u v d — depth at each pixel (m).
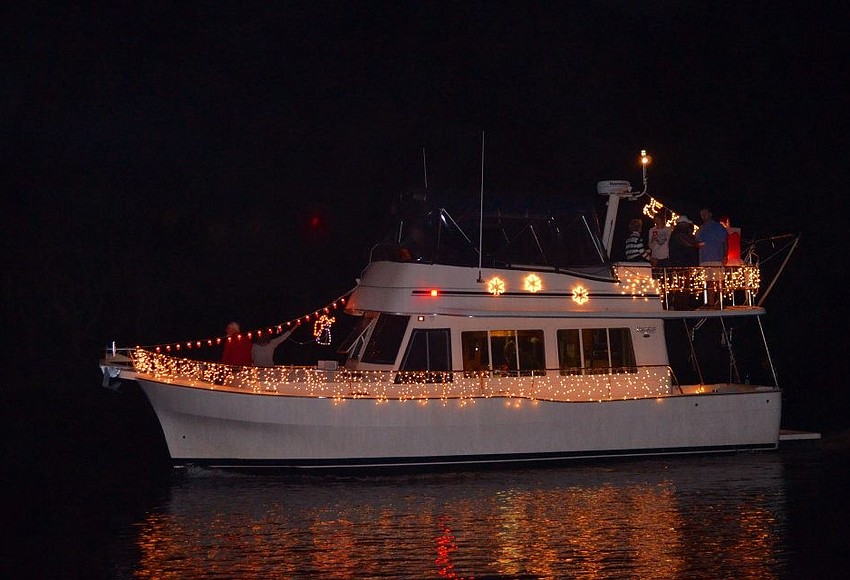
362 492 18.70
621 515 17.23
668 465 20.77
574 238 21.09
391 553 15.15
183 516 17.23
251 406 19.30
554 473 20.14
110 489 19.41
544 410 20.25
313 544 15.61
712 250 21.72
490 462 20.16
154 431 26.78
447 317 20.30
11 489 19.45
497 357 20.47
